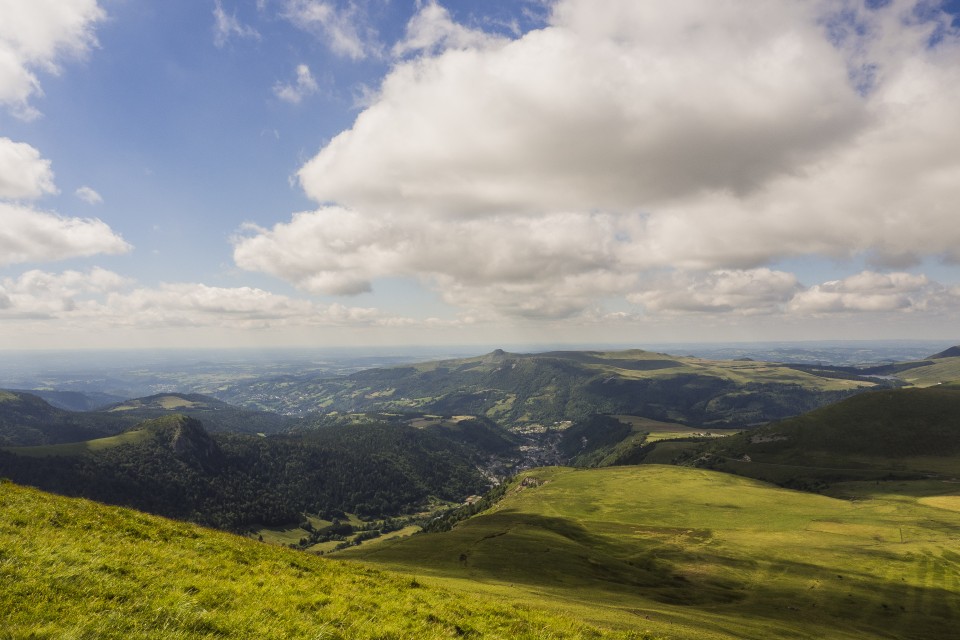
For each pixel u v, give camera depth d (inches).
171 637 634.2
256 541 1429.6
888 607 4082.2
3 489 1124.5
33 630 568.7
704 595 4215.1
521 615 1123.9
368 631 819.4
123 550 936.3
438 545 5068.9
